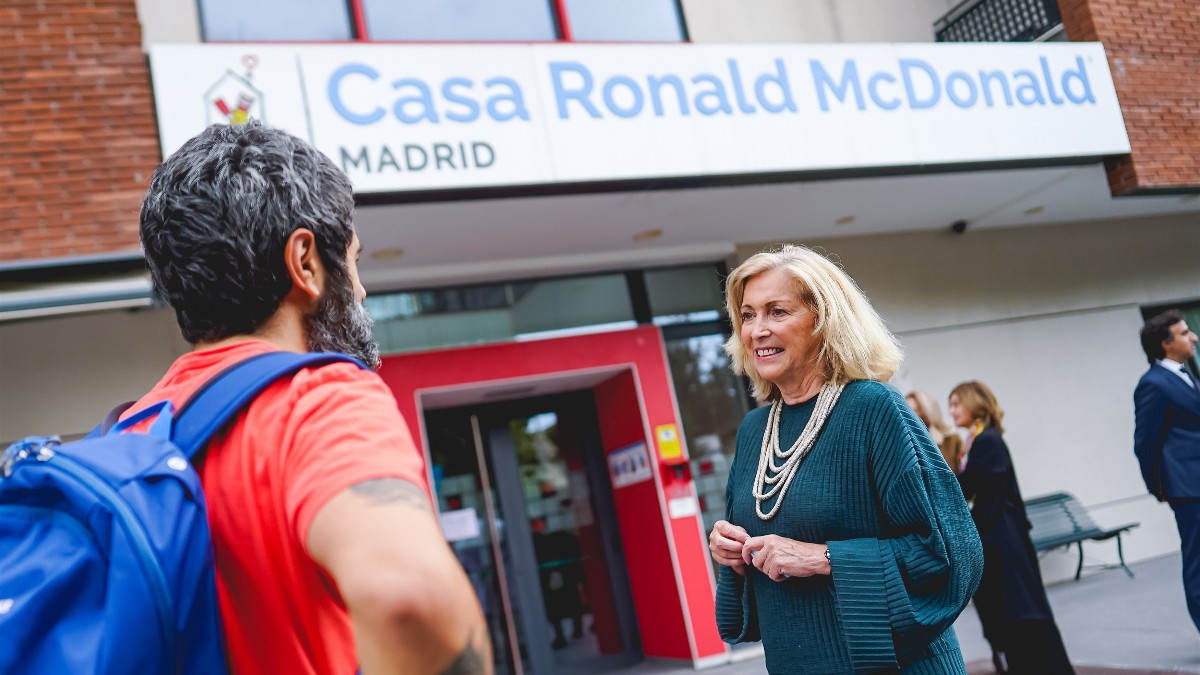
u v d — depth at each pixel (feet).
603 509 24.86
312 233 3.10
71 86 16.38
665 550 22.85
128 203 16.22
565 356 22.91
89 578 2.30
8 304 14.96
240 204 2.99
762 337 6.89
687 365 24.59
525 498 24.23
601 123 18.38
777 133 19.74
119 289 15.48
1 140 15.93
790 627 6.37
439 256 21.62
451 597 2.17
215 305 3.02
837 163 20.15
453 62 17.48
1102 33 24.35
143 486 2.41
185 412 2.73
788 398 7.06
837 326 6.70
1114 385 29.71
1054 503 27.53
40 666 2.19
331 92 16.52
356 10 20.18
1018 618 15.29
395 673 2.12
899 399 6.43
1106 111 23.40
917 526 6.13
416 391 21.43
